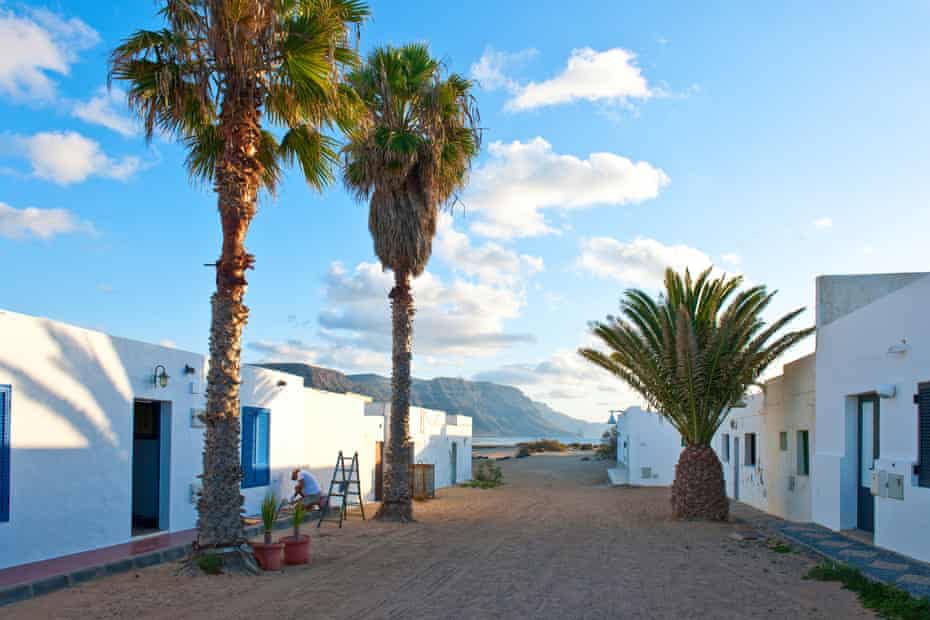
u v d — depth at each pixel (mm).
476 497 26516
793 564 11375
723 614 8086
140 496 13570
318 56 10781
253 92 10781
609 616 8016
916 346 10711
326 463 20047
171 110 10836
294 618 7855
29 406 9992
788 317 17031
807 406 16172
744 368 17453
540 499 25797
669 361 17953
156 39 10562
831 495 14344
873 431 13164
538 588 9477
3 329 9633
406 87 17594
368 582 9820
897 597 8320
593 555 12312
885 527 11672
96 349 11297
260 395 16422
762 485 20453
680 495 18141
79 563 9930
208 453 10445
